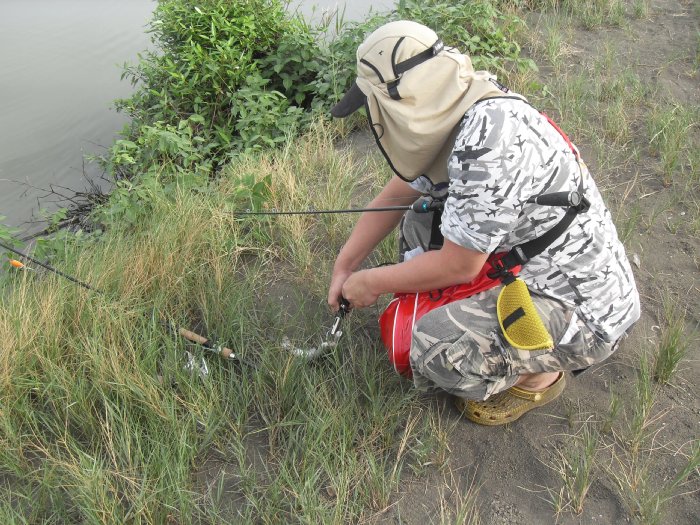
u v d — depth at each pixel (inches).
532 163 82.1
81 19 314.5
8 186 208.5
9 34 299.9
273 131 199.6
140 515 88.6
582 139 177.8
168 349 109.5
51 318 112.0
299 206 152.4
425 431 101.2
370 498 93.2
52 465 95.7
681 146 167.5
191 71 222.1
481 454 99.5
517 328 86.6
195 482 96.5
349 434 98.2
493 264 91.1
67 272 129.0
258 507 89.9
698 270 133.5
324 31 243.4
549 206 85.4
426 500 93.7
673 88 200.1
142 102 231.3
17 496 94.7
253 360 114.9
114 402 104.3
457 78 82.6
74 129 235.0
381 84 83.5
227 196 154.6
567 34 240.5
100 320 114.3
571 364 94.6
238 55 221.6
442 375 93.7
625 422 102.6
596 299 90.6
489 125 80.4
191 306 126.7
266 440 102.4
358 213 148.6
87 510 87.2
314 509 88.7
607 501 92.3
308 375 108.7
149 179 163.8
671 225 145.2
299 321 123.6
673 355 108.4
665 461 97.2
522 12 260.5
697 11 245.6
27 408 102.7
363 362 109.5
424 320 93.0
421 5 230.4
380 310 123.2
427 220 105.0
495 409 101.6
